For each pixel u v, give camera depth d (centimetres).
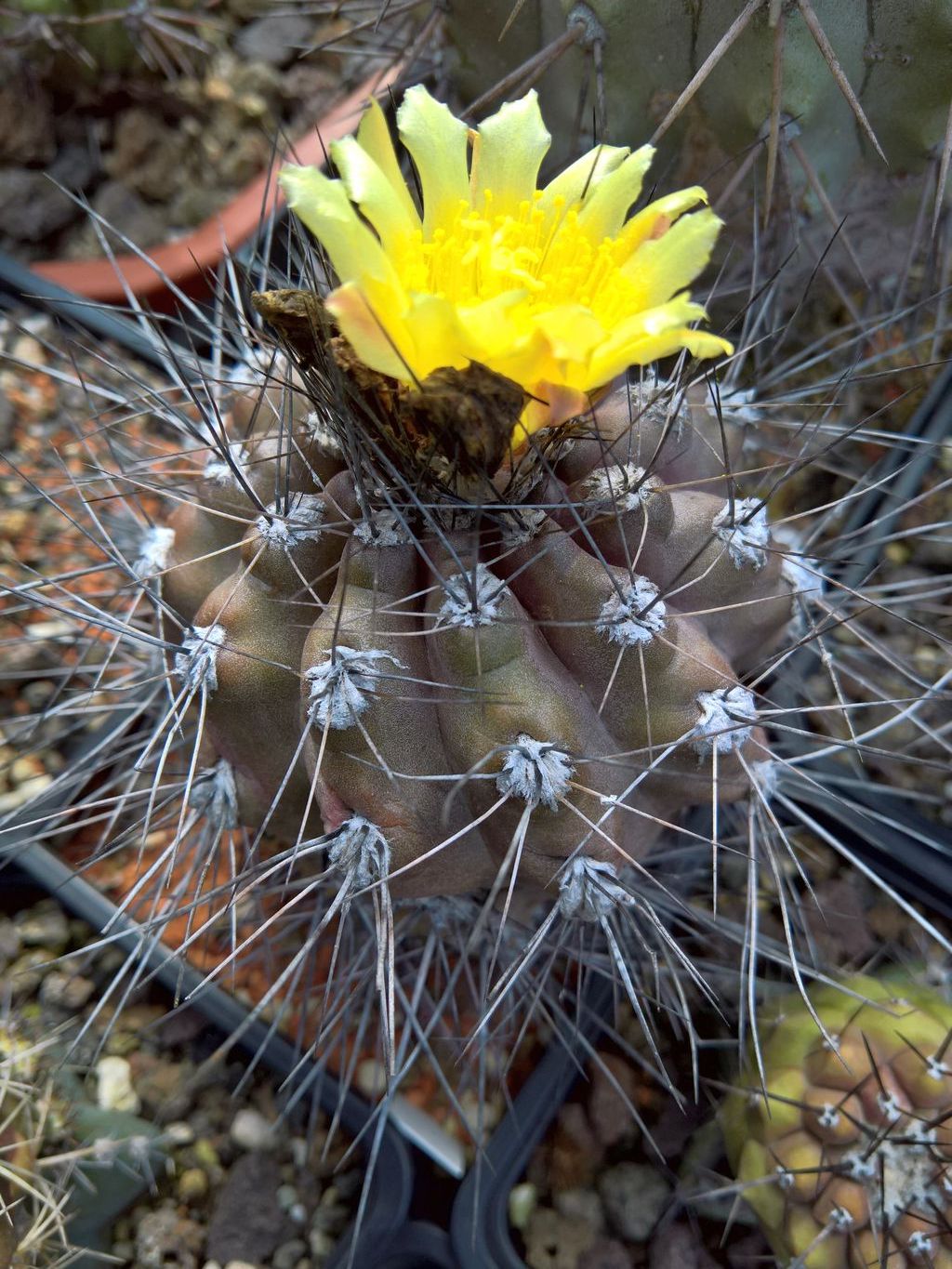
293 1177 16
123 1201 16
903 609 22
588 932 16
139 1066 17
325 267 13
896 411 23
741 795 14
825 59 16
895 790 17
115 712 19
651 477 13
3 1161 14
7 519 22
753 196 19
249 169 28
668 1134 17
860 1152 14
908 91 17
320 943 18
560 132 19
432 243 11
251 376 15
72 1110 16
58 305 24
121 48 26
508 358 10
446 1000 16
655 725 12
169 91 27
